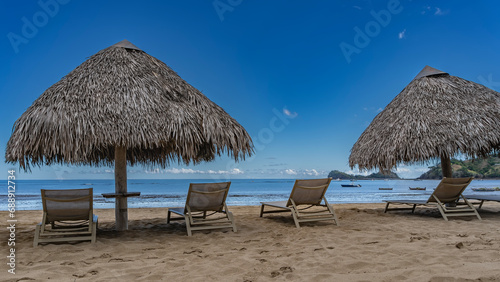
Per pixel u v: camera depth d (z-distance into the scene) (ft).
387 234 14.99
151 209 32.30
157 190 118.32
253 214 24.72
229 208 30.32
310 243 13.41
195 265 10.23
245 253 11.91
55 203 13.67
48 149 14.21
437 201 20.16
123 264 10.41
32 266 10.27
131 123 14.40
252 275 9.10
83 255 11.76
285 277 8.87
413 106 21.90
